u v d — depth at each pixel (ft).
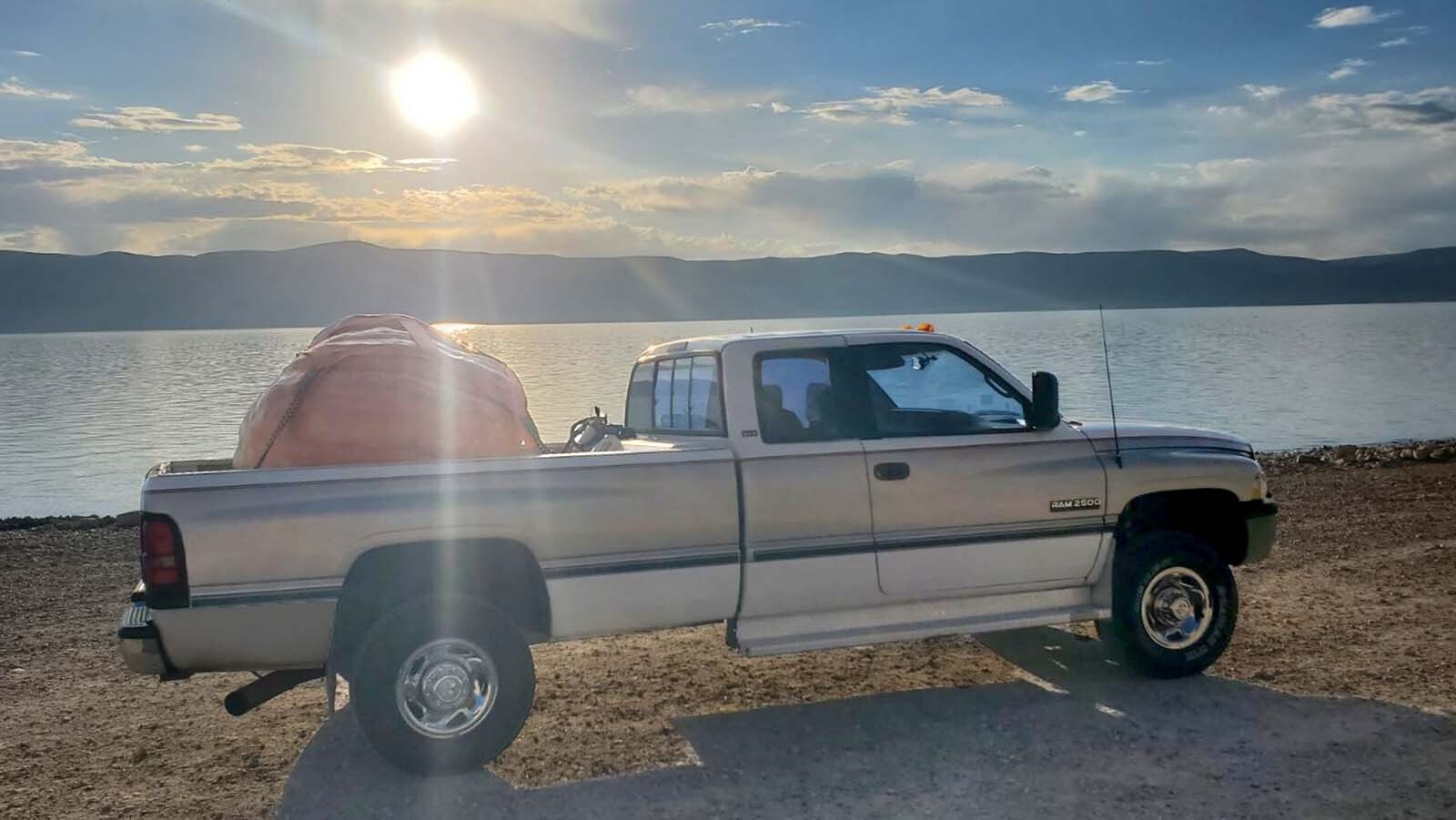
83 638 27.84
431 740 17.38
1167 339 364.58
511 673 17.66
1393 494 47.29
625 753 18.66
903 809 16.05
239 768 18.53
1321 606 27.55
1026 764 17.62
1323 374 192.13
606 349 386.32
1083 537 21.54
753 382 20.08
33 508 80.38
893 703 21.03
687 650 25.17
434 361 18.78
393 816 16.30
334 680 17.24
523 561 18.57
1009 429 21.57
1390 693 20.66
